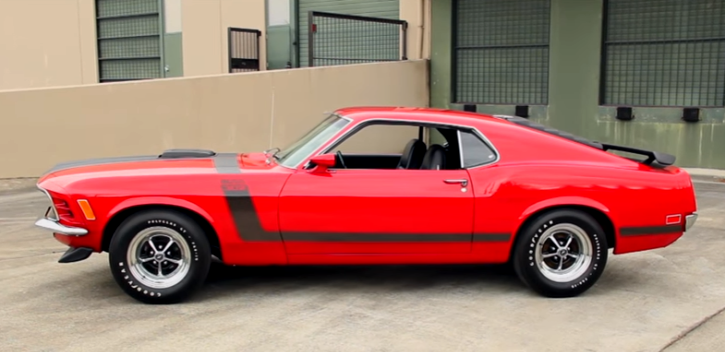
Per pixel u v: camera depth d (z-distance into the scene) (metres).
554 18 13.52
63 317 5.10
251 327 4.94
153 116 11.88
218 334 4.79
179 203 5.22
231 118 12.55
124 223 5.22
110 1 19.84
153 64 19.16
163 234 5.30
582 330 4.96
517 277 6.25
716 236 7.76
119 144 11.68
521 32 14.11
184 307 5.35
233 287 5.87
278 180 5.36
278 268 6.46
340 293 5.74
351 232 5.39
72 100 11.28
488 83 14.71
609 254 7.05
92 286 5.86
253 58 17.27
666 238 5.69
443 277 6.24
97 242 5.24
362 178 5.43
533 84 14.09
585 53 13.21
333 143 5.55
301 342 4.67
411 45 15.42
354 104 14.05
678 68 12.34
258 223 5.32
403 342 4.69
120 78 20.00
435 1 15.02
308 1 16.62
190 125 12.19
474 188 5.46
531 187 5.46
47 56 20.95
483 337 4.80
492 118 5.93
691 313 5.34
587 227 5.56
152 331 4.84
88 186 5.20
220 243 5.33
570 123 13.55
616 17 12.90
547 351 4.57
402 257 5.52
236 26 17.53
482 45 14.66
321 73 13.47
